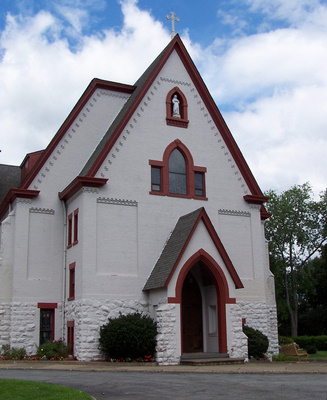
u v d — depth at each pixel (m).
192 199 29.09
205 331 27.22
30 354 26.77
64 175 29.47
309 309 66.81
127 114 28.09
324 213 59.34
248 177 31.20
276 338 31.33
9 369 21.06
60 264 28.42
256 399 12.59
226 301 25.22
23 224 28.00
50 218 28.72
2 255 27.64
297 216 59.19
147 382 16.14
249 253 30.25
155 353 23.55
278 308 57.56
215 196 29.88
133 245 26.83
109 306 25.48
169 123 29.36
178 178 29.23
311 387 14.72
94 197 26.38
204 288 27.75
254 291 29.75
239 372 19.39
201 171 29.75
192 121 30.14
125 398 12.96
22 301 27.22
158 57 32.88
